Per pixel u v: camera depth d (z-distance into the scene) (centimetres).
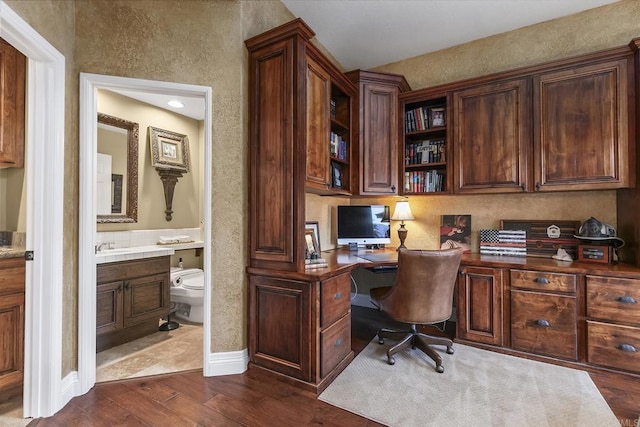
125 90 204
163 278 295
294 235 203
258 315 214
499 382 201
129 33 197
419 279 218
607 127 226
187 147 402
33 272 169
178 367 222
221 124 211
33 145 170
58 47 174
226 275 211
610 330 208
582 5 254
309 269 210
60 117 175
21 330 182
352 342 269
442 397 185
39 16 158
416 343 244
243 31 217
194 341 271
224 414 170
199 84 208
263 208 215
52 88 171
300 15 269
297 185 202
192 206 409
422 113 304
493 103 265
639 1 243
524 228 279
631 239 228
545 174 245
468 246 302
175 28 205
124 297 262
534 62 280
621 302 205
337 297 215
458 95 280
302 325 196
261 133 216
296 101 203
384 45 315
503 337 243
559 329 223
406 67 341
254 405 177
